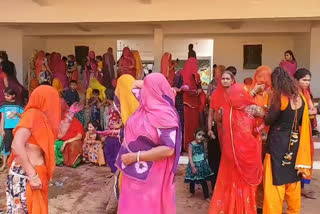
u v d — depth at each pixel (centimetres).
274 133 358
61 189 498
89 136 628
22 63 1081
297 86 365
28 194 285
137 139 257
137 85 310
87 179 545
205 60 1369
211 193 482
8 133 576
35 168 286
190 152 454
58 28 1077
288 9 663
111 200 406
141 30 1039
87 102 770
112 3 703
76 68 1107
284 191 362
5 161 588
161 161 257
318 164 615
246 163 349
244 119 349
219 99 448
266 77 391
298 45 1135
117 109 341
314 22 992
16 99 596
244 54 1212
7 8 714
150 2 695
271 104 353
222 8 682
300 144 359
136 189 258
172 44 1375
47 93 296
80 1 707
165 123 249
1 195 472
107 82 921
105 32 1059
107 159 470
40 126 287
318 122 789
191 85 685
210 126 462
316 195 481
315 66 1012
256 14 673
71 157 611
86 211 420
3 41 1080
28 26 1071
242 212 356
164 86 260
